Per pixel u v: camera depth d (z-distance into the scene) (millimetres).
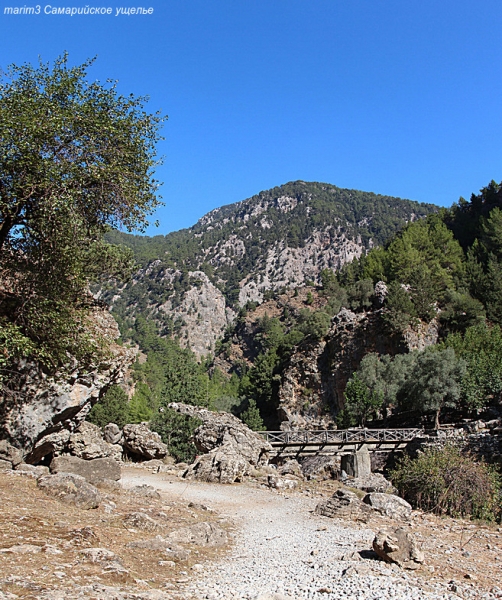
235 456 24562
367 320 74938
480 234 106812
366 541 11609
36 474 14125
